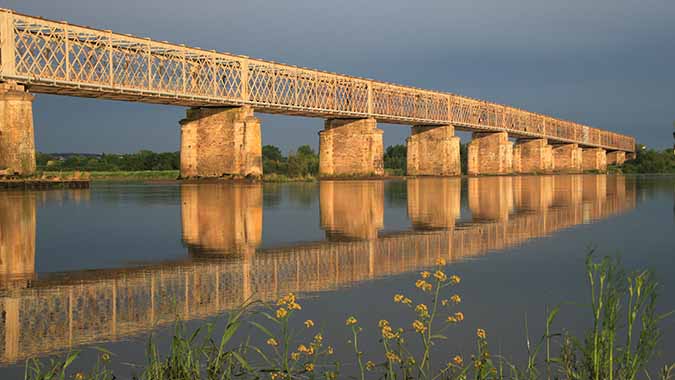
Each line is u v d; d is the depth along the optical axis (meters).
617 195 46.97
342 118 95.00
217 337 10.19
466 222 27.53
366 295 13.05
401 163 171.25
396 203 38.91
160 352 9.48
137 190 53.69
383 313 11.59
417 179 88.00
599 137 192.62
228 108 74.12
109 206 35.50
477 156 126.69
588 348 7.86
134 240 21.86
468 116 122.50
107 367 8.88
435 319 11.18
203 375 8.37
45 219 28.53
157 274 15.65
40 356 9.41
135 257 18.25
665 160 175.38
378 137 94.50
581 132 177.50
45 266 16.83
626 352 7.55
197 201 40.03
